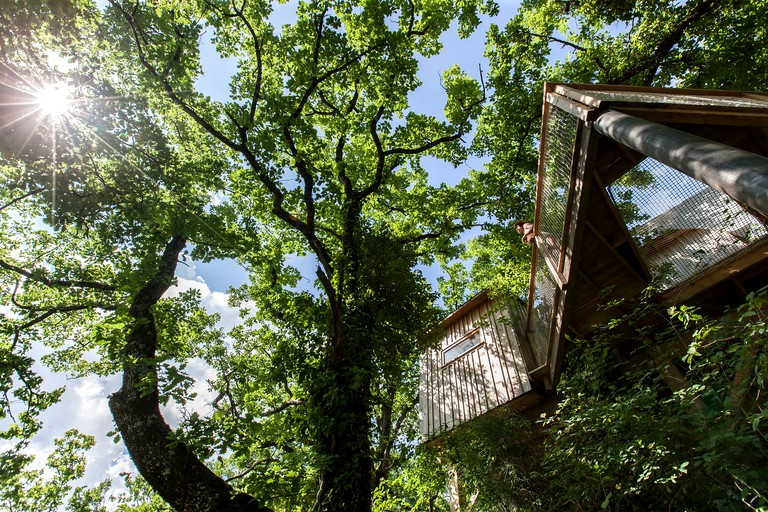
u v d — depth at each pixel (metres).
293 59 8.62
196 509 4.41
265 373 6.82
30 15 4.51
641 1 9.07
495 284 10.51
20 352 8.54
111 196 8.21
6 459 6.98
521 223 7.47
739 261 4.76
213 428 4.50
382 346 7.25
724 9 8.66
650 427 3.35
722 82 9.50
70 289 9.84
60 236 10.20
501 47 10.57
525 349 8.71
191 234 9.11
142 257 8.26
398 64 9.01
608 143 4.59
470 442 6.70
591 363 4.67
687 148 2.54
